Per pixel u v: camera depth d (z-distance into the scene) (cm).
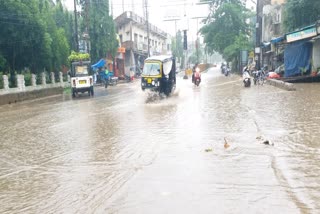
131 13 5250
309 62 2414
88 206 485
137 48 5512
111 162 695
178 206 460
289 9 2453
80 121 1263
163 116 1251
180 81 3691
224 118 1127
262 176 558
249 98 1661
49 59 2856
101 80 4050
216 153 709
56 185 582
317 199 460
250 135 855
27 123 1312
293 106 1291
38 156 784
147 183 555
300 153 680
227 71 4466
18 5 2355
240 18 4512
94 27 3909
